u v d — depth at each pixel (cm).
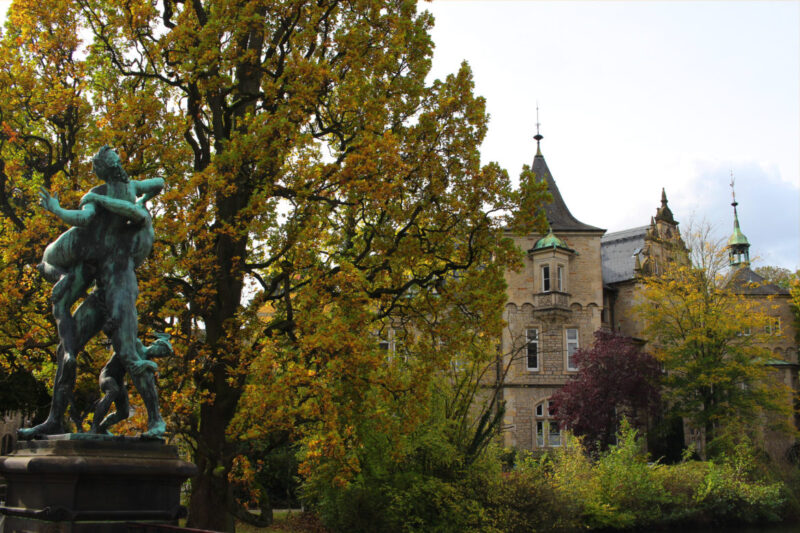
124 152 1400
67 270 746
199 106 1552
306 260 1429
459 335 1638
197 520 1400
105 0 1530
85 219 720
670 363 3859
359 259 1609
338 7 1625
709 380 3622
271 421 1242
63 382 731
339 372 1280
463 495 2014
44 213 1455
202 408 1466
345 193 1466
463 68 1666
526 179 1658
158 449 718
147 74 1515
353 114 1596
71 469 645
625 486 2675
